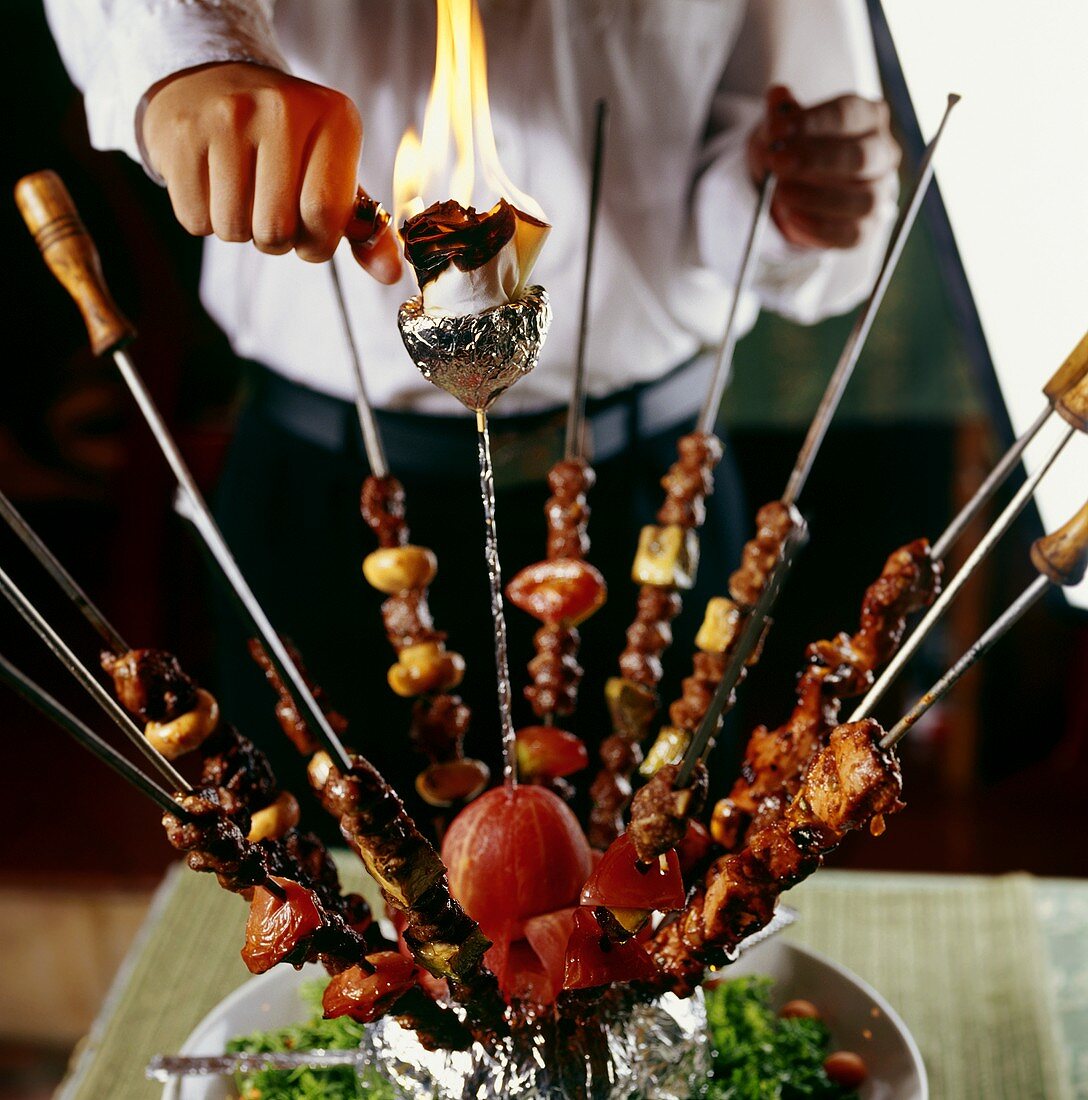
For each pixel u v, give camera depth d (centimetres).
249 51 94
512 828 78
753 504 276
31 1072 221
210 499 277
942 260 178
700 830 84
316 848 83
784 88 135
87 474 335
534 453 151
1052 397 71
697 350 163
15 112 308
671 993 79
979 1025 105
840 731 68
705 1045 81
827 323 258
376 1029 81
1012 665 255
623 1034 76
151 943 115
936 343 256
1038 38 161
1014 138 166
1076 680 255
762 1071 91
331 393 152
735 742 156
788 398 267
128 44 95
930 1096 99
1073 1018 107
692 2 143
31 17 305
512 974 76
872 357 260
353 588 158
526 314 64
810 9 158
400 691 95
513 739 80
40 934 226
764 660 275
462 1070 74
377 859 67
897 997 108
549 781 94
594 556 155
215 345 310
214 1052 94
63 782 265
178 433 271
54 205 81
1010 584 253
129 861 243
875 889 122
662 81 146
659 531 99
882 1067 94
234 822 75
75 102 242
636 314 151
